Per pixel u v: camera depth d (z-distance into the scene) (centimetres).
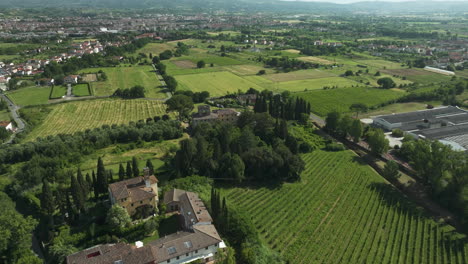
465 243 11894
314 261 11050
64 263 10169
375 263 10981
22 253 10725
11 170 17388
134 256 9694
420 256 11325
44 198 12331
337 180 16338
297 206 14125
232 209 12250
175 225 12350
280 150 16888
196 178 15350
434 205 14338
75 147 19150
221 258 10356
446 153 14488
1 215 11156
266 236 12219
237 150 16925
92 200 13838
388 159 18525
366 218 13400
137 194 12669
